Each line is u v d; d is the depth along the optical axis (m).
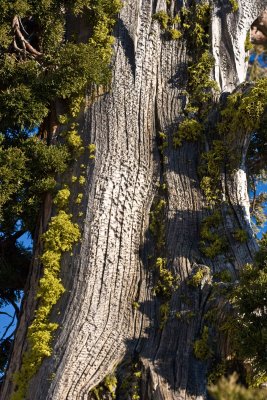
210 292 9.79
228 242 10.55
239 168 11.21
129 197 10.93
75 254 10.45
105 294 10.06
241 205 10.95
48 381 9.34
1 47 12.28
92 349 9.57
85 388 9.25
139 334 9.77
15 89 11.71
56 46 12.38
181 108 11.98
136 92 12.03
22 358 9.91
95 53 11.98
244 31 13.16
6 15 11.98
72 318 9.83
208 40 12.76
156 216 10.88
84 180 11.18
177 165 11.35
